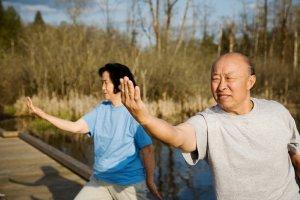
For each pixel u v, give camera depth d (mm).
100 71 3191
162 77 19406
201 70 21250
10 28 48750
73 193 5605
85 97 17641
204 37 33375
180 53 21875
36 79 19656
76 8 22391
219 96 2062
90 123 3248
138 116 1710
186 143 1960
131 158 3059
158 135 1787
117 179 3055
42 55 20172
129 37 22594
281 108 2146
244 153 1989
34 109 3246
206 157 2070
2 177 6453
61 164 7258
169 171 8367
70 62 19359
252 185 1992
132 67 18828
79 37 20500
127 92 1659
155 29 24125
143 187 3107
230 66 2031
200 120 2023
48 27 21266
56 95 19094
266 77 21547
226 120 2023
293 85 22781
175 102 19016
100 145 3131
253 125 2021
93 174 3189
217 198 2059
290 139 2145
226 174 2006
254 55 24859
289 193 2059
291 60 28141
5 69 21281
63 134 13984
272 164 2008
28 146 9148
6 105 21031
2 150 8695
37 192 5652
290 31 29781
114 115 3117
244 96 2059
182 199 6652
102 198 3146
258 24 30062
